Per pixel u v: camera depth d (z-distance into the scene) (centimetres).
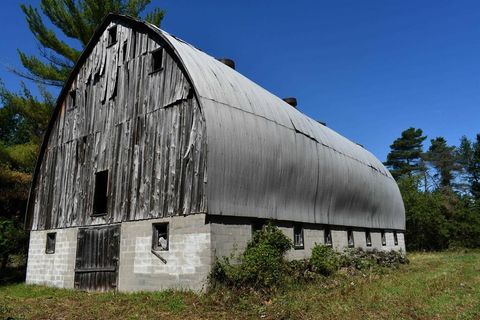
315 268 1656
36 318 1167
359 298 1270
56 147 2072
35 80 2755
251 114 1656
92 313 1202
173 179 1498
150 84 1697
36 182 2125
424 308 1152
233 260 1422
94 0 2730
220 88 1598
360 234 2558
